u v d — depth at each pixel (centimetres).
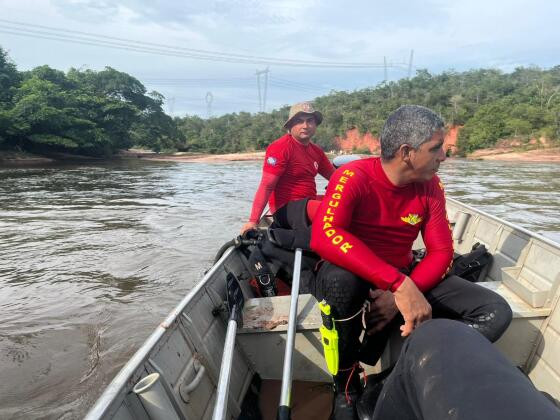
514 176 2164
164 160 3734
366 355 199
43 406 307
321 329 178
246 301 240
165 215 980
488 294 184
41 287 521
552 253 266
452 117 6406
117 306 465
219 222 898
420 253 281
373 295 193
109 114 3856
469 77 9819
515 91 7694
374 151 6862
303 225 275
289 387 158
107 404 127
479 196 1366
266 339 220
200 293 221
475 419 80
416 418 101
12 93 3359
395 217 190
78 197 1284
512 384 85
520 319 220
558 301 216
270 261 286
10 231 812
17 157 3030
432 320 112
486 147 5303
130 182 1756
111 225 869
